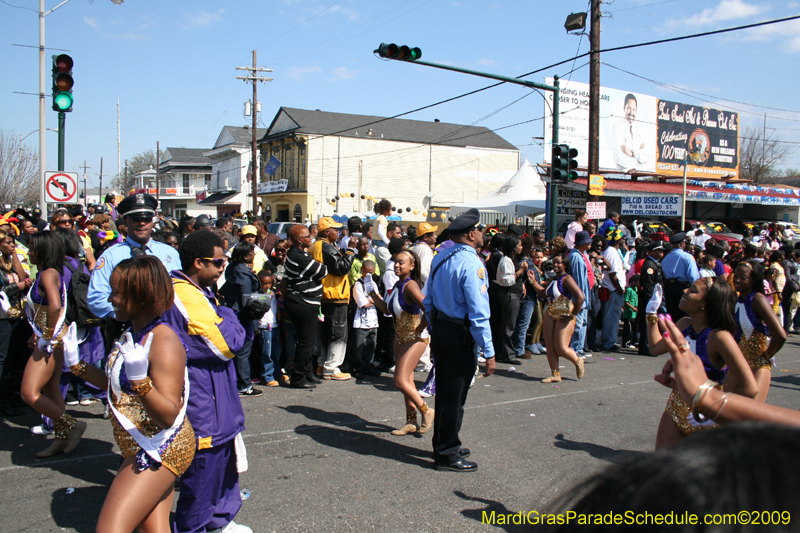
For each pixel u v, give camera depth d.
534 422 5.66
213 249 3.20
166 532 2.62
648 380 7.52
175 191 56.50
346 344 7.30
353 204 38.62
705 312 3.32
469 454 4.68
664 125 24.72
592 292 9.28
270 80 30.70
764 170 49.47
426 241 7.61
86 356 5.49
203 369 2.97
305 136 37.06
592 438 5.24
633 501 0.65
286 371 7.22
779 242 18.64
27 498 3.81
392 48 10.12
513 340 8.55
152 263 2.53
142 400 2.41
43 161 10.34
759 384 4.14
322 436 5.12
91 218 8.91
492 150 43.41
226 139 50.03
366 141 38.84
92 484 4.05
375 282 7.98
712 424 2.77
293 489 4.03
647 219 23.39
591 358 8.90
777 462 0.63
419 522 3.61
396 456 4.71
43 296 4.23
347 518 3.64
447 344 4.34
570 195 21.33
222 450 3.06
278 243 7.28
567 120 21.62
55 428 4.44
